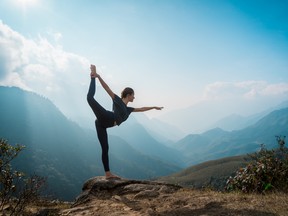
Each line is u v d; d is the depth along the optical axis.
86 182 4.02
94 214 2.83
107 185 3.71
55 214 3.02
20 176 2.65
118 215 2.68
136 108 3.42
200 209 2.57
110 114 3.25
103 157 3.74
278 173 3.70
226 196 2.96
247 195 3.09
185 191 3.46
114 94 3.26
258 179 3.74
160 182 3.85
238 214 2.31
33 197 2.81
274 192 3.37
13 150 2.50
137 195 3.29
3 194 2.56
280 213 2.21
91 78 3.22
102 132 3.44
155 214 2.57
